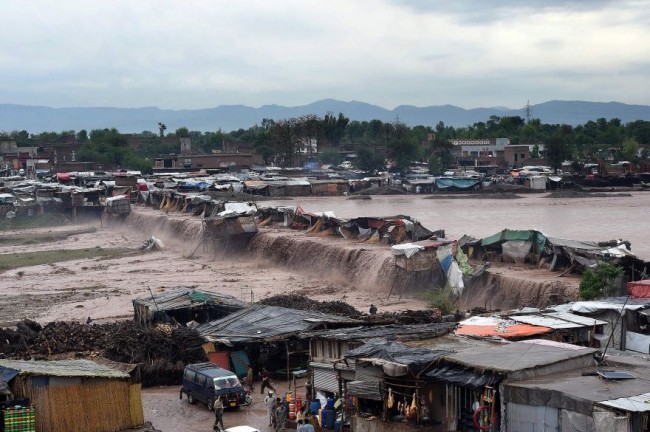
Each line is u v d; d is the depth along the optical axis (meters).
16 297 81.81
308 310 57.22
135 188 180.75
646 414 27.03
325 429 36.69
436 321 51.41
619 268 57.59
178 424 40.16
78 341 53.66
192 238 119.81
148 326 56.22
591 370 31.58
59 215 154.75
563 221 127.94
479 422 30.70
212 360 48.19
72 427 35.97
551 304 57.25
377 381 34.09
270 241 101.12
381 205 169.00
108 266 101.50
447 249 72.94
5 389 35.25
